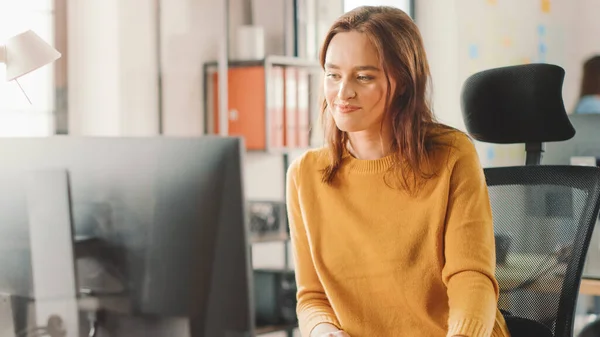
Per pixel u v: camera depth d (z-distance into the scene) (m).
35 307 1.08
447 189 1.44
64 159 1.05
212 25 3.71
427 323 1.46
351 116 1.42
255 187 3.79
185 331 0.97
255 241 3.47
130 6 3.46
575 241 1.77
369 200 1.50
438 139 1.48
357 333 1.50
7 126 3.22
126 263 1.00
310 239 1.55
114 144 1.01
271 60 3.66
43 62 1.62
